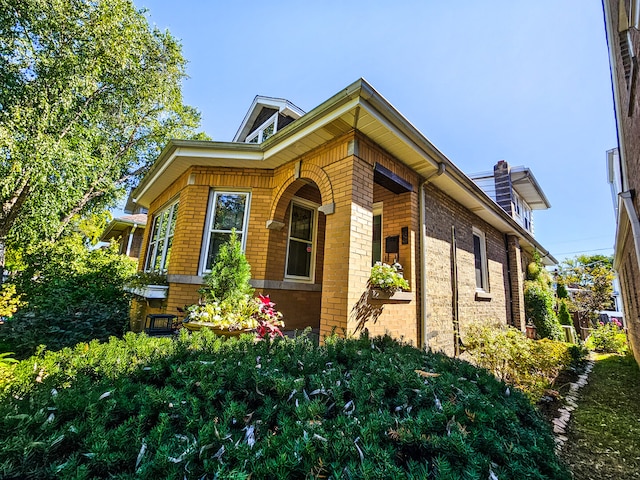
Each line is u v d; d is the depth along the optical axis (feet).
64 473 3.30
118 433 3.84
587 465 9.34
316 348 8.14
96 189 39.14
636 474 8.82
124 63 30.96
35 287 21.13
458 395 5.63
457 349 19.40
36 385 5.13
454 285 20.35
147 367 5.83
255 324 13.16
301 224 20.53
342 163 14.08
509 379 14.42
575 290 52.49
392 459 3.77
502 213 26.91
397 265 15.02
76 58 25.98
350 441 3.87
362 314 12.99
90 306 16.07
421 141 15.28
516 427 5.05
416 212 17.56
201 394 5.15
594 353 33.40
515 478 3.83
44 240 27.12
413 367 6.83
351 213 13.23
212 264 18.34
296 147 15.81
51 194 25.04
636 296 21.50
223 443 3.81
